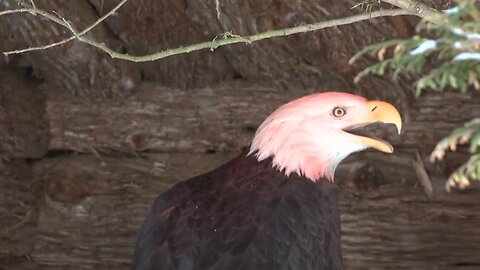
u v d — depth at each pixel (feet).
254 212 17.57
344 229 25.63
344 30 22.20
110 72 25.32
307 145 19.36
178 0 23.09
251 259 16.62
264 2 22.07
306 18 22.12
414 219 25.71
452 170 25.89
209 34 23.86
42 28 23.15
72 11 22.90
